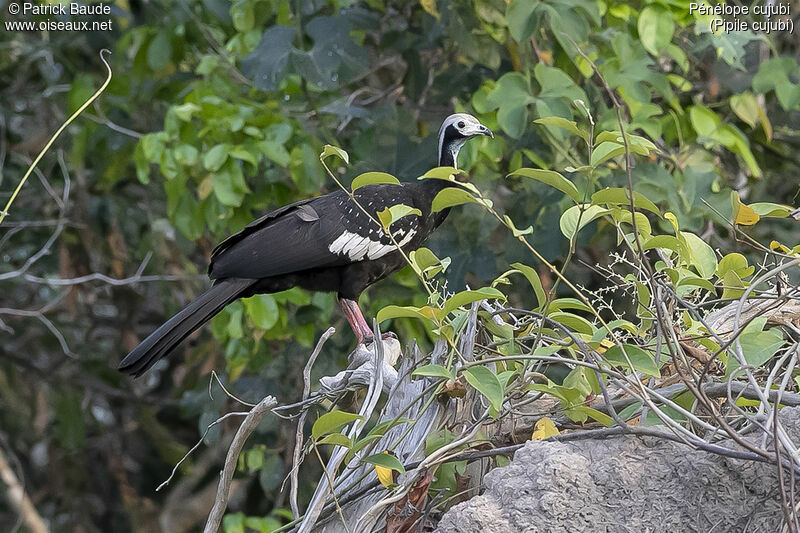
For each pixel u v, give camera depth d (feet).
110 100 44.68
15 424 57.77
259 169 40.32
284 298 38.42
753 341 16.72
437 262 19.84
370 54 43.80
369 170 36.50
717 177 37.22
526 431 19.03
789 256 17.89
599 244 39.40
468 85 39.24
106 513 62.34
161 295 50.31
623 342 19.49
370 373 21.56
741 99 37.65
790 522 14.49
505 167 39.91
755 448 15.33
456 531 16.10
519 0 33.06
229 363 40.32
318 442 18.26
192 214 38.34
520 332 20.97
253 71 36.06
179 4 41.22
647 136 38.68
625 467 16.30
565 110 33.42
